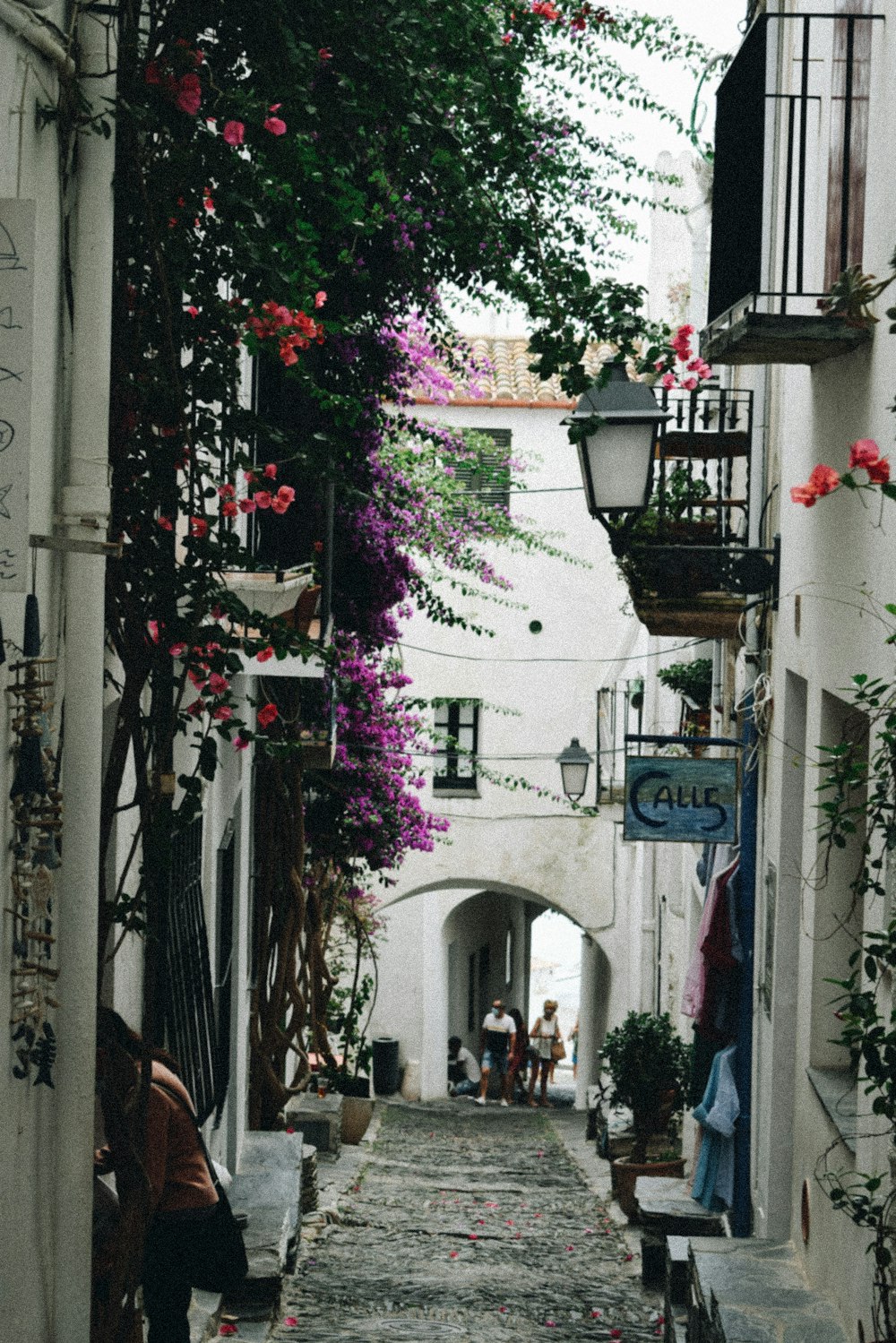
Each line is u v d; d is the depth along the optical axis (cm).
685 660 1748
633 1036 1395
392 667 1470
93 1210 521
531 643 2464
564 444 2452
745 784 953
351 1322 902
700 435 1011
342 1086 1884
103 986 595
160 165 491
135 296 502
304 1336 844
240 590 752
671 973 1738
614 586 2459
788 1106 837
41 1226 446
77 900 455
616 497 824
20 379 338
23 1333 427
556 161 831
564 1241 1270
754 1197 944
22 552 338
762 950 911
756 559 873
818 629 727
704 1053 1328
